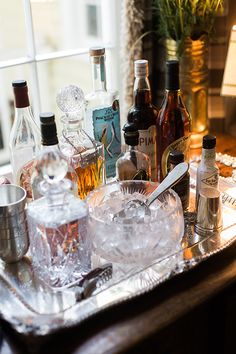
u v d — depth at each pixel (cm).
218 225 105
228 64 124
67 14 223
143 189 110
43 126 95
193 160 131
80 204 95
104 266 96
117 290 90
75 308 86
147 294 90
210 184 107
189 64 135
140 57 142
